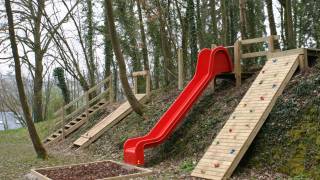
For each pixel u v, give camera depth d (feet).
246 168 30.17
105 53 86.99
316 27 74.54
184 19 78.48
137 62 86.12
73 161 43.91
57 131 66.74
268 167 29.12
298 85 32.76
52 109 151.33
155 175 31.94
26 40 89.25
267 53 39.11
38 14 85.40
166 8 80.28
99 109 67.31
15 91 151.94
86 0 85.81
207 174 29.71
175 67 77.20
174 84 59.62
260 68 43.50
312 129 28.58
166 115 41.16
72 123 67.31
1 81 151.64
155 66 89.92
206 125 38.78
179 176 31.12
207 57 43.14
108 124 55.57
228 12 82.58
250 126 31.27
